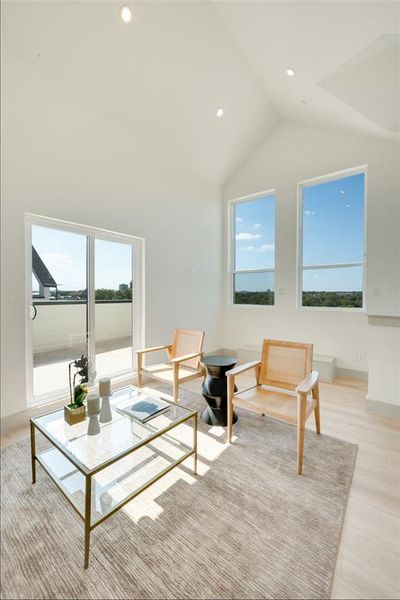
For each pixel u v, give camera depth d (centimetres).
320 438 224
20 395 239
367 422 250
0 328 227
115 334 328
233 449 209
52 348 269
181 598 110
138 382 311
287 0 208
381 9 181
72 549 130
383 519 147
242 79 330
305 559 125
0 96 222
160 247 374
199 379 370
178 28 253
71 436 162
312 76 282
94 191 292
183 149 384
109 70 262
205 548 130
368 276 358
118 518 146
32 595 111
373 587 114
